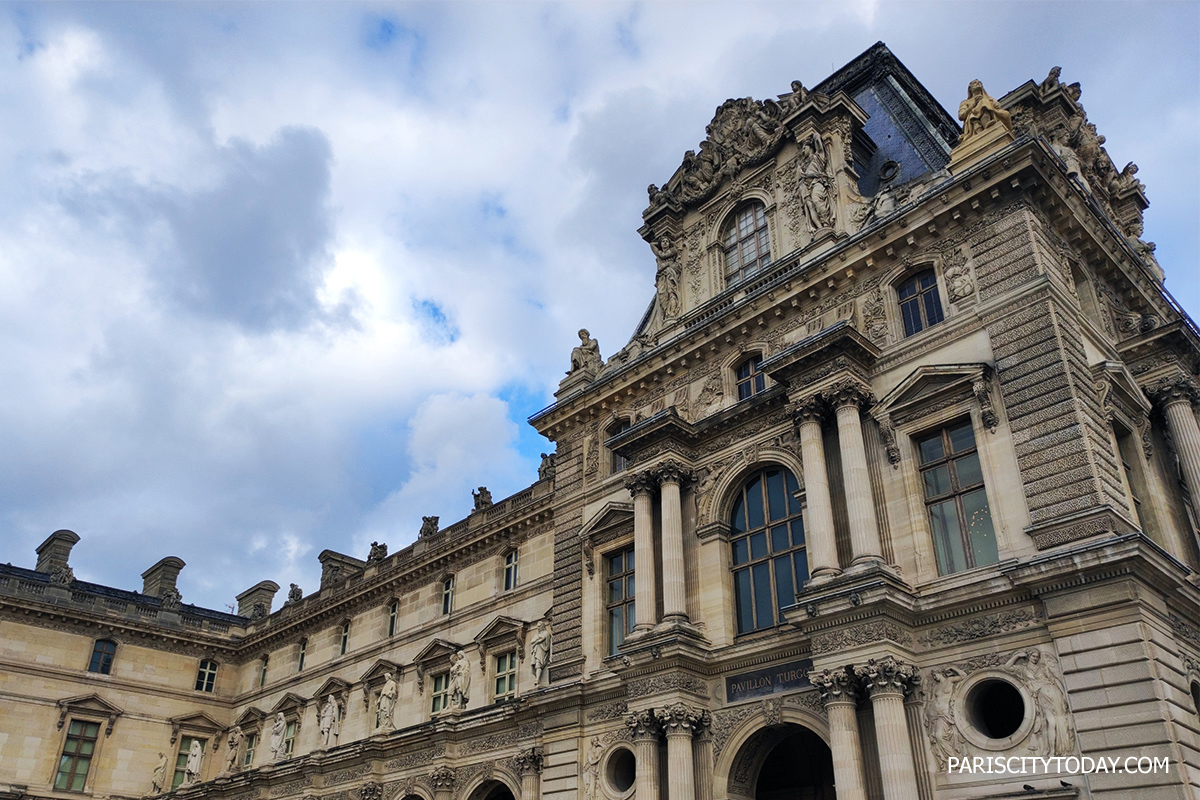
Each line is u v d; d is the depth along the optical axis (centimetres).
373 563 6288
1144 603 2480
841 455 3198
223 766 6912
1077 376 2884
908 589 2900
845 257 3572
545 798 3816
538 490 5212
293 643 6750
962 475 3036
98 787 6438
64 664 6638
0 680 6347
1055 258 3184
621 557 4128
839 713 2805
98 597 7075
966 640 2772
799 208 4031
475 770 4428
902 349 3309
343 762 5209
